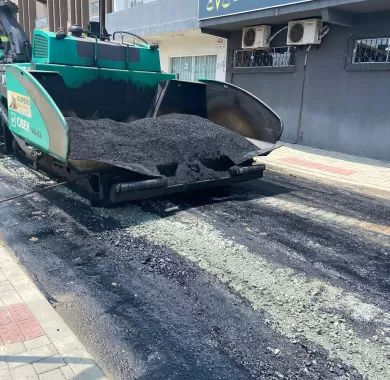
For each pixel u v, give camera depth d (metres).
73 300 3.48
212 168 6.22
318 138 10.58
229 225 5.25
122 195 5.04
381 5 8.34
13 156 8.23
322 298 3.62
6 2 8.52
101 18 9.70
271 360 2.84
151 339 3.02
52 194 6.16
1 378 2.43
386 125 9.18
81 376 2.48
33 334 2.84
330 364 2.82
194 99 7.54
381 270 4.21
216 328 3.16
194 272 3.99
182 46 14.38
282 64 11.06
